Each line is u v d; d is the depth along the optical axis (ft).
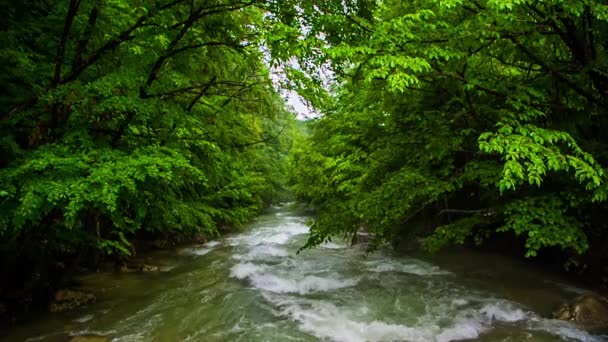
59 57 15.75
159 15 17.63
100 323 23.06
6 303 22.80
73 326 22.40
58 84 15.55
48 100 13.71
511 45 16.60
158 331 22.11
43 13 18.26
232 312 25.32
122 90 15.60
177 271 36.47
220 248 48.57
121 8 18.37
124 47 18.88
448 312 25.04
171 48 18.21
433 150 18.30
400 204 19.43
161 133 18.25
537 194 17.12
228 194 38.73
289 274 35.22
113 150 14.65
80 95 14.11
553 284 29.66
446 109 19.45
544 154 11.48
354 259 41.52
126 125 16.52
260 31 16.98
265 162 80.79
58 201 13.24
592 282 28.37
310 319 24.17
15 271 23.94
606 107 15.99
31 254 23.18
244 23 21.94
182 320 23.88
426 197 22.34
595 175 11.10
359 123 34.71
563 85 17.16
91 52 18.43
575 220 15.11
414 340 20.93
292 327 22.89
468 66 16.49
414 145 20.98
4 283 23.53
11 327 21.63
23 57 15.11
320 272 36.06
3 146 13.87
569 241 13.99
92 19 16.31
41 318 23.16
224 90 24.54
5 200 12.37
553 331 21.09
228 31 20.43
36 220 16.24
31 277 24.08
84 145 13.88
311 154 51.29
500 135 12.16
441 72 16.15
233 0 17.76
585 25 14.97
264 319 24.21
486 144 11.91
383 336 21.53
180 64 20.70
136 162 13.26
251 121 38.40
